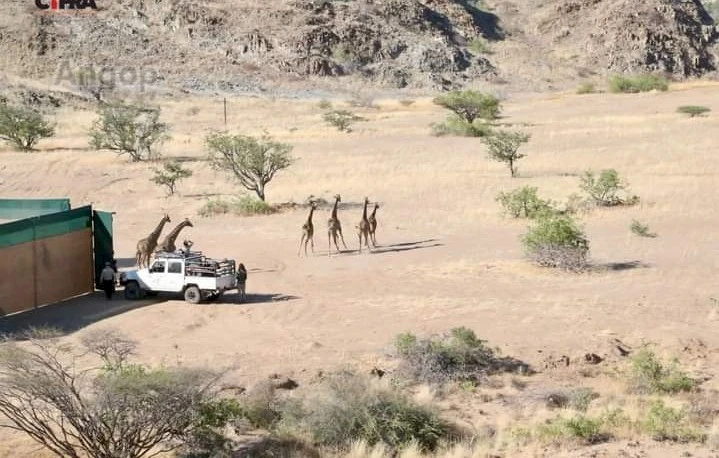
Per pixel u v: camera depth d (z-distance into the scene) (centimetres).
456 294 10475
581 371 8081
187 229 15212
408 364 8019
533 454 6138
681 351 8538
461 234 14050
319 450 6356
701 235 13438
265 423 6800
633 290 10469
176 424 6078
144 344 8844
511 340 8756
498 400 7419
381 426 6525
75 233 10944
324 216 15862
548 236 11556
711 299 10012
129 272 10612
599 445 6291
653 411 6788
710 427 6675
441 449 6353
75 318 9906
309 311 9938
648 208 15588
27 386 5866
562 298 10175
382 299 10338
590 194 16612
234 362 8231
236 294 10819
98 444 6031
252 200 16738
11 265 10112
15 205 12825
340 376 7325
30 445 6244
